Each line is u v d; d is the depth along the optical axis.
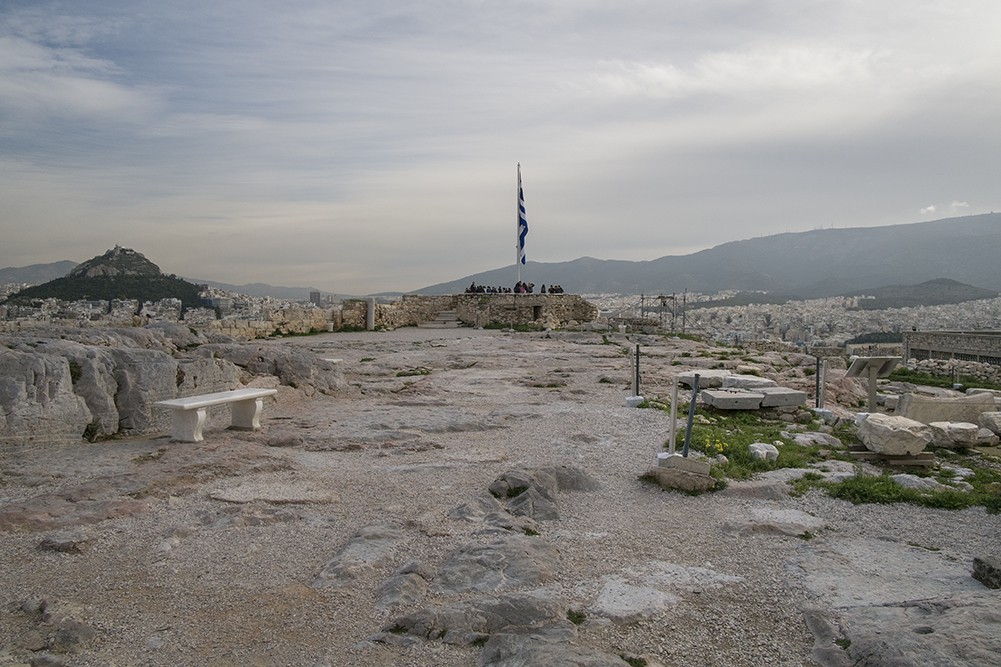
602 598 7.15
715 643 6.36
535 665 5.53
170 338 20.61
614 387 21.98
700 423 16.08
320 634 6.42
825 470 12.41
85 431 13.38
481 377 24.36
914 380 38.16
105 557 8.07
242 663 5.93
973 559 8.12
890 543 9.02
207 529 9.00
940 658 5.28
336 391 20.27
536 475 10.87
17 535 8.61
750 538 9.04
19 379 12.34
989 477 12.28
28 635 6.22
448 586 7.29
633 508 10.25
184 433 13.35
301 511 9.72
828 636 6.35
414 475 11.66
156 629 6.47
